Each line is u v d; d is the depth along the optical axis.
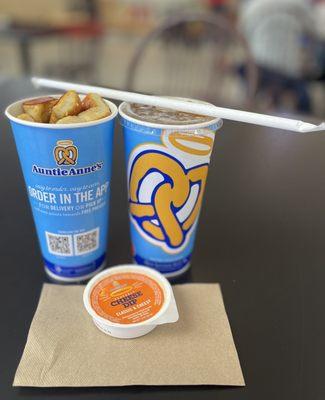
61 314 0.39
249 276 0.47
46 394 0.32
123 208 0.59
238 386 0.33
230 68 2.35
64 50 3.18
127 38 4.18
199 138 0.39
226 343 0.37
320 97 2.61
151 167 0.40
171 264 0.46
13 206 0.57
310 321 0.41
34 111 0.38
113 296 0.40
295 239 0.54
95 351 0.36
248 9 2.36
